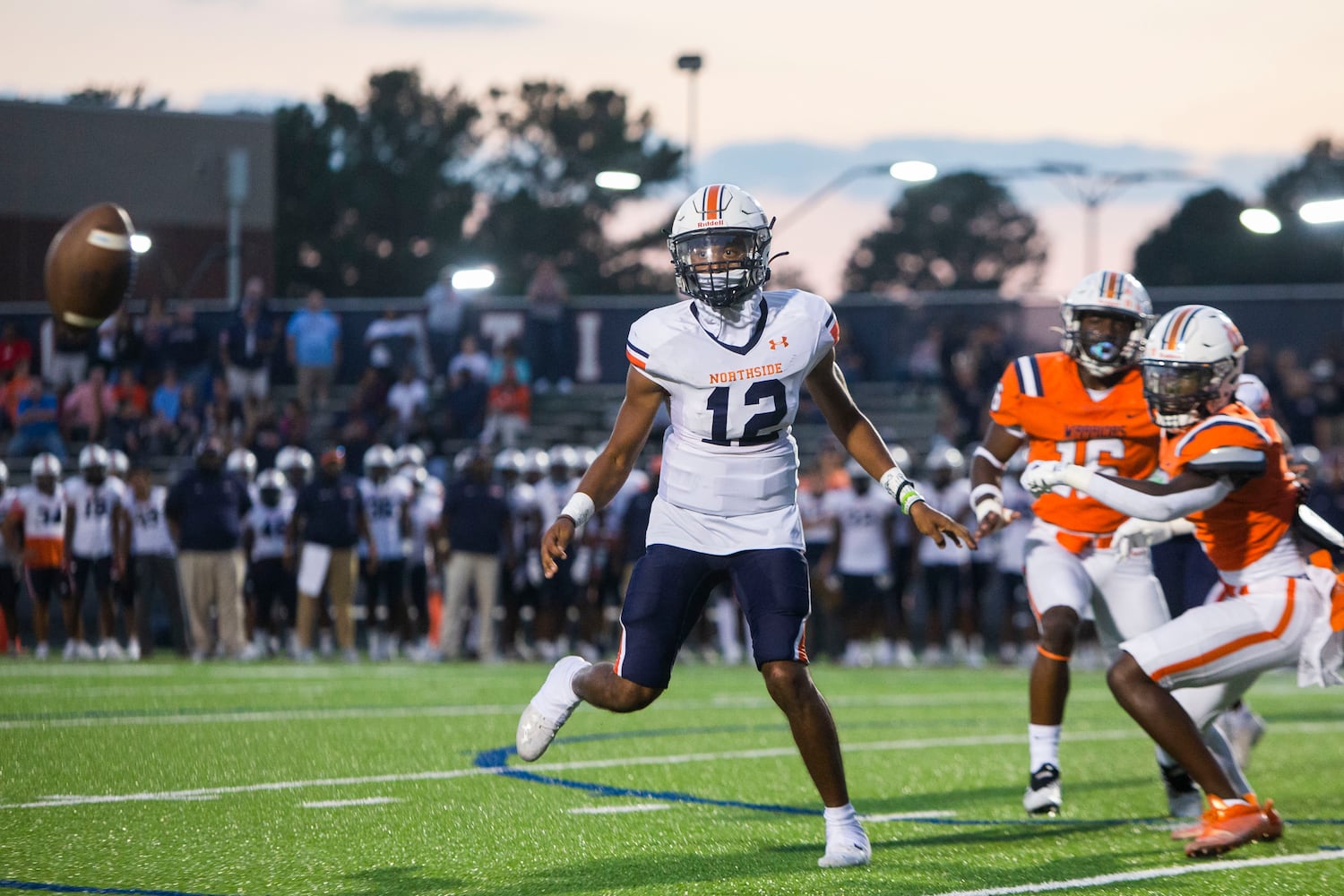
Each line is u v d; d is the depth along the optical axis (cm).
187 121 10312
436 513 5266
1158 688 1688
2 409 7025
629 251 19712
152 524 4953
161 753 2345
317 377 7062
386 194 18388
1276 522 1703
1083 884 1495
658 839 1714
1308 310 7112
